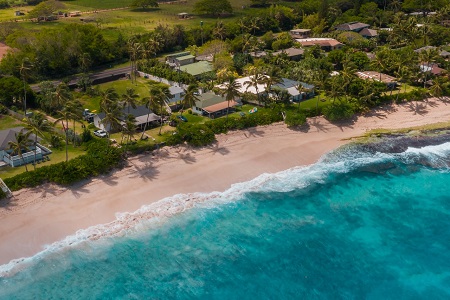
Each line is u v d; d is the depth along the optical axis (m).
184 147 121.00
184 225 94.19
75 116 111.50
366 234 92.94
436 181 109.94
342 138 130.50
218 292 78.75
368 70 173.75
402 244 90.25
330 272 83.50
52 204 97.19
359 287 80.25
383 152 122.88
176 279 81.25
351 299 77.81
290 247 89.19
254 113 136.62
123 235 90.69
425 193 105.62
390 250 88.81
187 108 146.38
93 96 157.50
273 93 147.12
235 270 83.50
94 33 197.00
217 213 97.94
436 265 85.06
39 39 180.62
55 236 89.31
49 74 180.00
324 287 80.19
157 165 113.19
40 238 88.62
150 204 99.69
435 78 157.25
